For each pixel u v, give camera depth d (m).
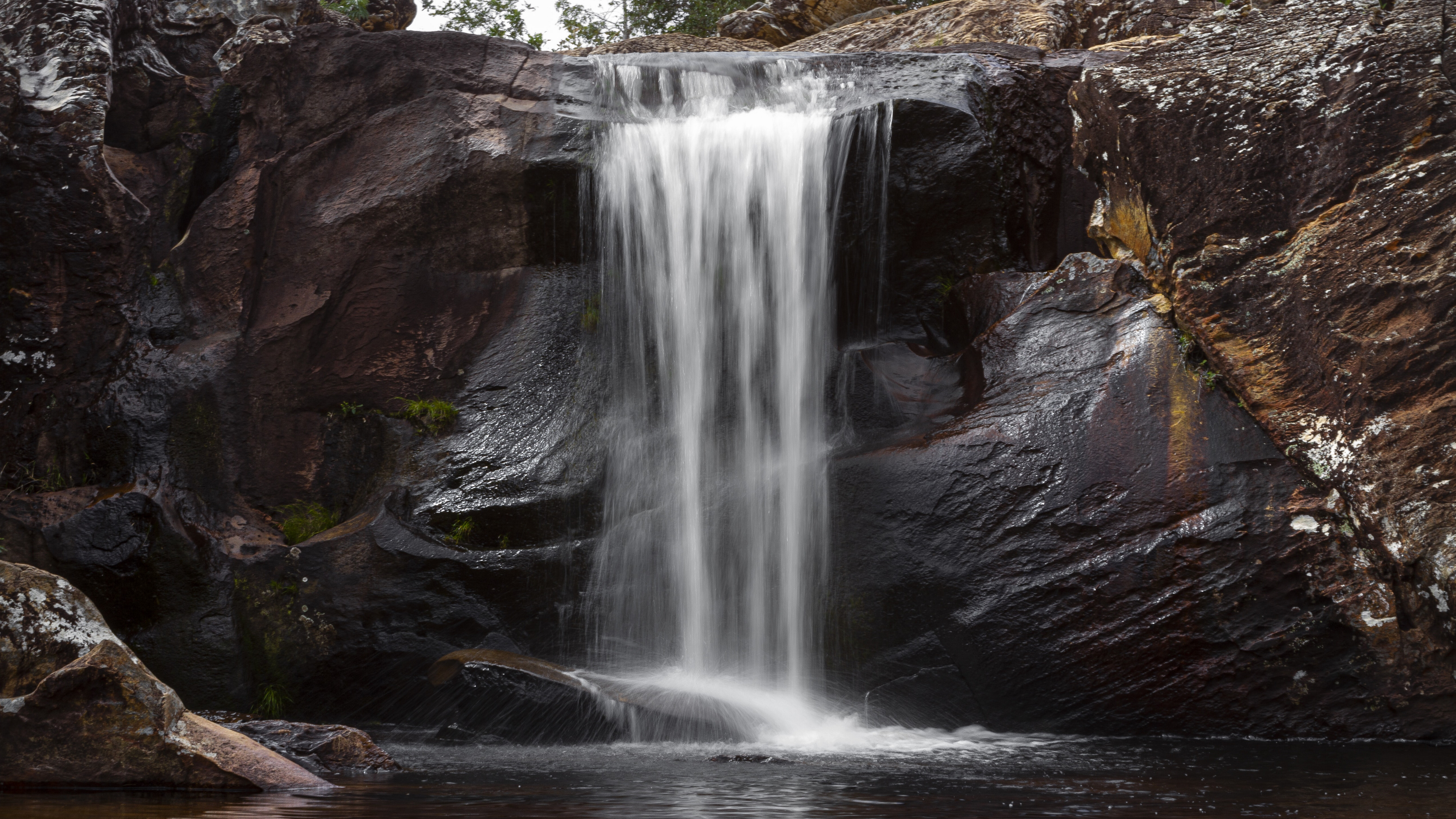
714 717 8.80
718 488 10.88
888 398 11.36
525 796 5.32
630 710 8.73
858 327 12.29
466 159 12.34
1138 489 9.41
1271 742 8.43
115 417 11.27
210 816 4.51
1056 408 9.86
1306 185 9.82
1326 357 9.20
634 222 12.23
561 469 11.29
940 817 4.63
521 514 10.98
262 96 13.04
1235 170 10.10
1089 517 9.41
